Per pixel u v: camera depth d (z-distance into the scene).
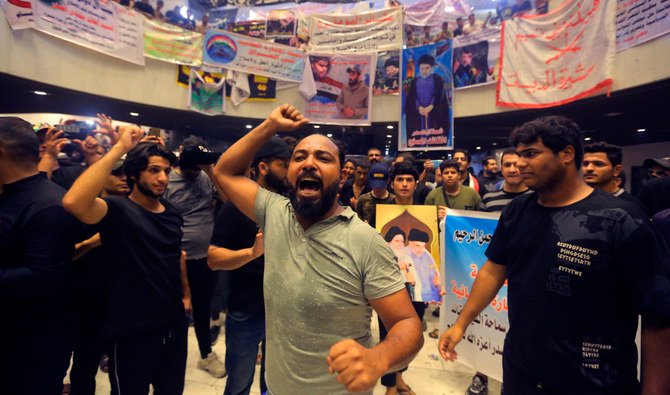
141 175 1.47
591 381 0.99
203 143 2.51
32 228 1.17
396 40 6.93
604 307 0.98
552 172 1.09
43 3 4.93
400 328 0.80
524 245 1.17
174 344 1.58
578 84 4.93
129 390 1.43
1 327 1.16
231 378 1.67
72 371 1.74
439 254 2.11
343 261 0.89
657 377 0.91
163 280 1.49
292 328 0.92
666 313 0.87
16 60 4.77
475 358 1.99
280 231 1.02
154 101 6.43
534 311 1.10
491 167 5.00
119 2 5.88
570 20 4.99
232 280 1.65
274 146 1.60
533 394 1.09
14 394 1.19
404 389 2.17
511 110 5.98
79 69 5.54
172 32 6.43
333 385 0.91
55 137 1.94
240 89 7.04
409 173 2.24
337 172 0.97
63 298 1.30
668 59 4.01
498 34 5.95
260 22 7.24
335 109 7.23
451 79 6.53
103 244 1.43
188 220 2.60
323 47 7.18
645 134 7.82
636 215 0.96
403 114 6.99
